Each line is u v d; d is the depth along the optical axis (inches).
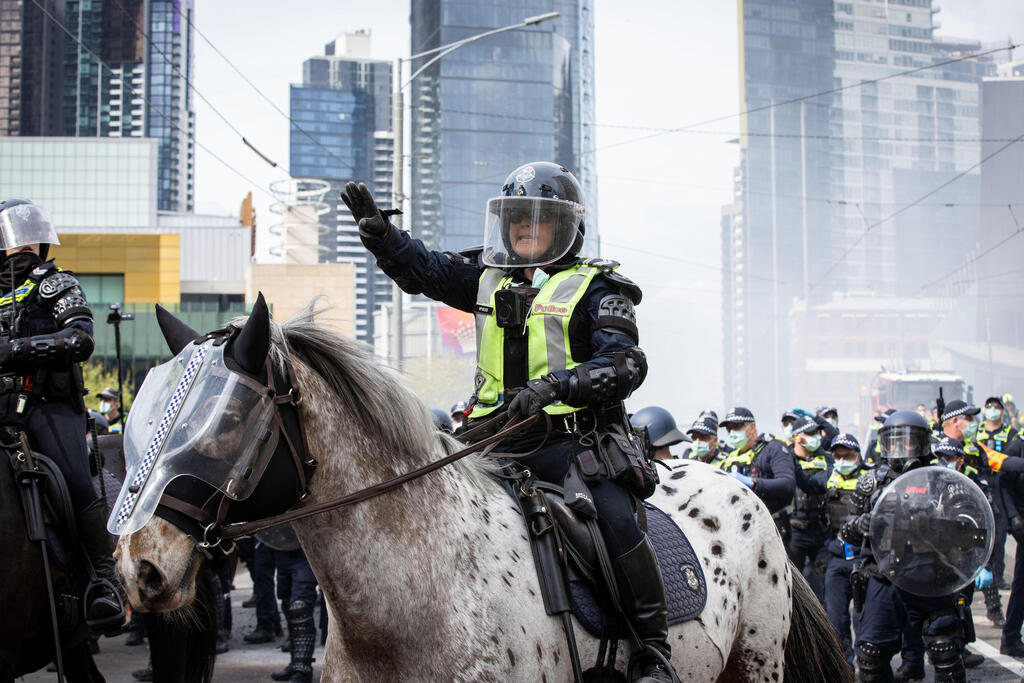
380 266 142.1
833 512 349.7
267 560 406.6
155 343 928.9
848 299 6082.7
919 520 233.0
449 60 7426.2
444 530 126.9
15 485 173.5
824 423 416.8
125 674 340.2
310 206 1360.7
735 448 381.1
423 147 7381.9
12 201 185.0
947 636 245.9
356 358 128.4
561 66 7721.5
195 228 1625.2
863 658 250.4
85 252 1363.2
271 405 116.0
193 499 109.8
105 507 187.5
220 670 347.6
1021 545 356.8
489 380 141.7
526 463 142.6
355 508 121.7
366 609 121.5
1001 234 4343.0
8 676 171.5
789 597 175.0
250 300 1146.0
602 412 139.1
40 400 182.1
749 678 169.8
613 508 136.4
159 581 108.2
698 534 164.1
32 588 174.1
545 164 142.3
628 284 136.6
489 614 124.8
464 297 148.0
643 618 136.6
